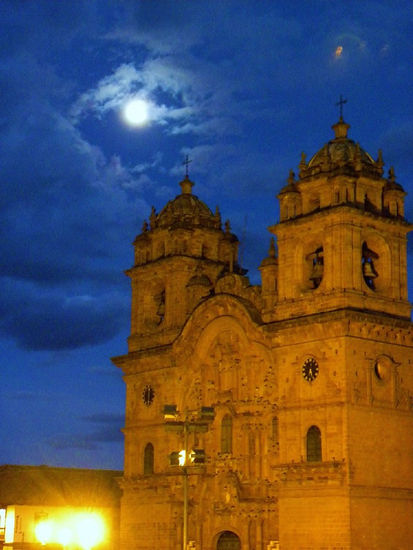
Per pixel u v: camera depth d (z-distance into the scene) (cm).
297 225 7975
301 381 7650
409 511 7469
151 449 9031
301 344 7700
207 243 9450
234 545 8144
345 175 7756
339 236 7662
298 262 7994
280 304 7988
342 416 7281
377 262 8000
